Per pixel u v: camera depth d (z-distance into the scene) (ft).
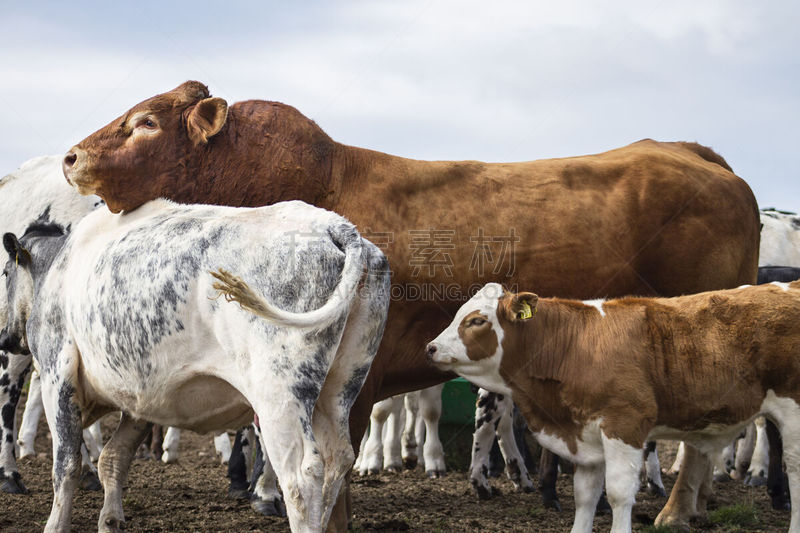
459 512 24.12
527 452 32.63
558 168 22.59
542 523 22.65
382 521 21.91
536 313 20.01
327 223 15.93
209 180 20.49
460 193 21.39
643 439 19.03
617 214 22.29
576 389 19.40
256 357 15.29
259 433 22.99
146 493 25.68
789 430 19.29
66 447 17.94
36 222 26.08
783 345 19.13
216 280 15.74
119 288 16.63
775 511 24.86
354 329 16.30
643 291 23.25
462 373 20.47
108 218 19.01
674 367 19.26
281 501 23.17
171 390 16.44
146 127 20.18
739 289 20.22
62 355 18.10
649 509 25.08
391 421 32.83
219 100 20.17
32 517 21.83
